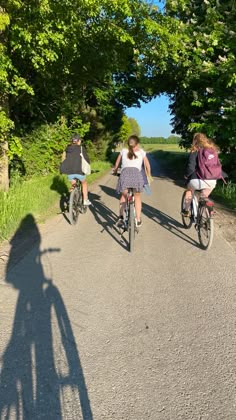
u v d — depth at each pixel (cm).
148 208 977
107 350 323
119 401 262
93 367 300
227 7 1363
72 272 507
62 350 323
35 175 1455
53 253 588
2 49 816
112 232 721
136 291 445
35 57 889
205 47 1349
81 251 600
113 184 1534
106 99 2286
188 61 1358
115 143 3628
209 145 624
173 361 307
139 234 708
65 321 372
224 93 1325
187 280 478
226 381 283
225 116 1270
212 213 584
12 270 511
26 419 246
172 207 995
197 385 279
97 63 1311
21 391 273
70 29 890
